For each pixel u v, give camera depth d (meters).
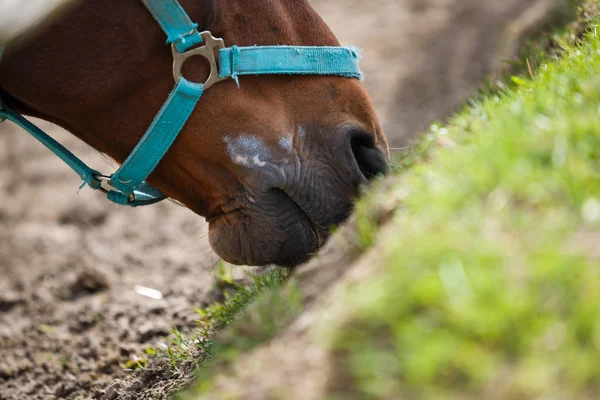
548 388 1.75
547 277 1.94
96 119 3.33
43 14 3.13
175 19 3.15
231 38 3.23
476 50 9.01
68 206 7.79
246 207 3.22
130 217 7.40
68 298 5.82
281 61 3.22
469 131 3.12
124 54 3.20
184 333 4.52
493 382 1.81
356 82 3.34
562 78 2.98
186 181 3.36
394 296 2.04
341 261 2.65
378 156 3.28
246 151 3.18
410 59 9.36
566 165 2.31
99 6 3.17
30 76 3.25
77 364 4.63
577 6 4.91
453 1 11.04
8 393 4.47
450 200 2.32
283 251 3.21
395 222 2.51
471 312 1.88
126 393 3.68
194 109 3.21
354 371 1.99
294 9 3.35
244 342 2.58
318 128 3.20
